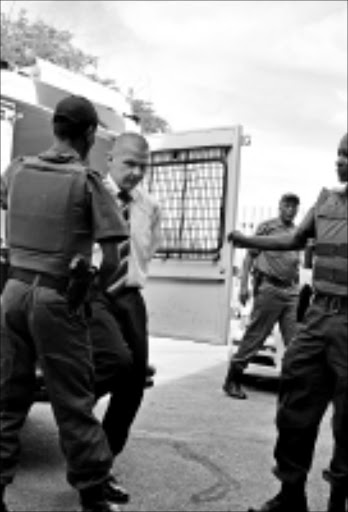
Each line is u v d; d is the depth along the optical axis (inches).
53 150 133.6
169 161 230.5
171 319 232.1
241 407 255.6
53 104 209.3
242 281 289.4
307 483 172.4
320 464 189.3
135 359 152.6
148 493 157.6
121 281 150.4
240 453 193.8
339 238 139.9
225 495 159.8
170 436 207.3
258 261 277.0
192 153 226.5
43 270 125.5
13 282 128.4
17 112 191.3
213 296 223.5
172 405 251.3
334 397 139.3
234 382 275.4
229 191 219.1
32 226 127.0
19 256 128.3
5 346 129.2
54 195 126.6
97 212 127.0
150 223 157.2
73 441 127.4
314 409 141.3
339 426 138.6
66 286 125.3
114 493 149.6
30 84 200.5
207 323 225.3
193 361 351.6
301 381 140.9
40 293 124.9
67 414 127.3
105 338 145.4
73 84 224.8
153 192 233.6
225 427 222.8
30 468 167.6
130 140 153.9
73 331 126.6
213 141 221.9
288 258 269.9
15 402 129.3
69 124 131.9
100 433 129.7
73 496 150.6
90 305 131.8
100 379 144.9
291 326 271.1
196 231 226.1
